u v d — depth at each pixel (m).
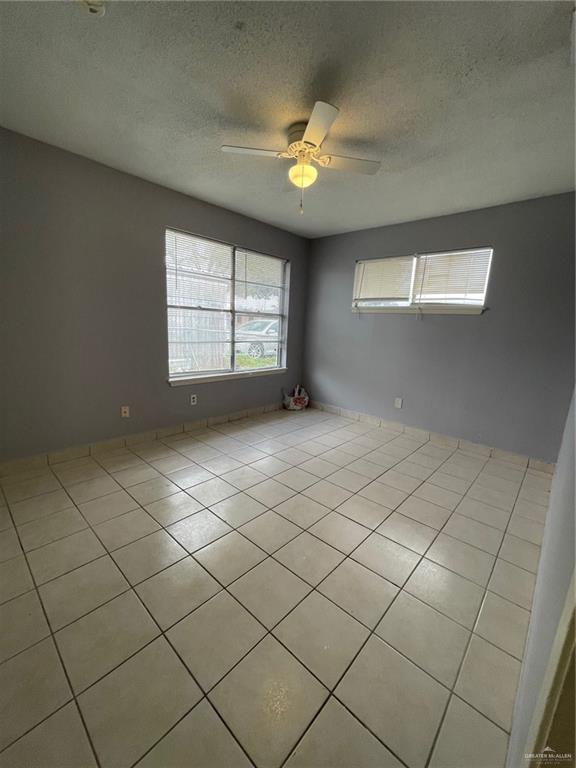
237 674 1.17
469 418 3.33
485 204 2.97
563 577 0.68
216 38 1.36
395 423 3.90
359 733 1.02
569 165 2.25
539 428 2.95
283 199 3.10
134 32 1.35
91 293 2.67
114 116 1.93
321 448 3.27
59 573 1.57
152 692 1.10
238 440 3.40
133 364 3.02
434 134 1.96
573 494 0.77
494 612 1.47
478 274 3.17
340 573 1.65
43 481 2.40
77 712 1.04
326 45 1.38
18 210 2.25
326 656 1.25
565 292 2.74
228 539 1.86
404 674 1.20
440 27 1.27
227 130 2.04
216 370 3.79
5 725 1.00
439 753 0.98
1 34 1.36
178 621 1.36
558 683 0.52
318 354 4.60
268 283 4.17
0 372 2.33
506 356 3.07
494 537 1.98
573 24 1.05
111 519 2.00
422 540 1.93
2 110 1.90
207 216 3.29
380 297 3.88
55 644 1.24
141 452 2.99
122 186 2.69
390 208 3.17
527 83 1.53
